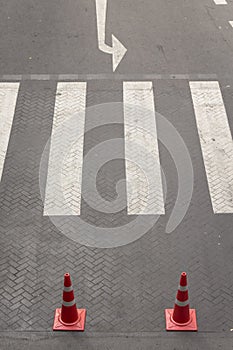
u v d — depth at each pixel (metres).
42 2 17.22
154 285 10.01
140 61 14.88
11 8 16.94
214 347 9.11
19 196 11.48
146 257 10.45
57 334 9.29
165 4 17.12
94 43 15.51
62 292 9.90
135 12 16.75
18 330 9.35
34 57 15.02
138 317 9.54
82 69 14.62
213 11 16.80
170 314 9.52
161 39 15.65
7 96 13.78
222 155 12.31
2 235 10.78
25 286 9.98
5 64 14.78
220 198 11.45
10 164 12.11
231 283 10.03
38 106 13.50
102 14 16.66
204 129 12.91
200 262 10.37
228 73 14.50
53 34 15.84
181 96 13.80
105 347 9.12
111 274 10.17
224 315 9.55
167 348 9.10
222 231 10.88
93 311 9.62
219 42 15.55
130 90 13.97
